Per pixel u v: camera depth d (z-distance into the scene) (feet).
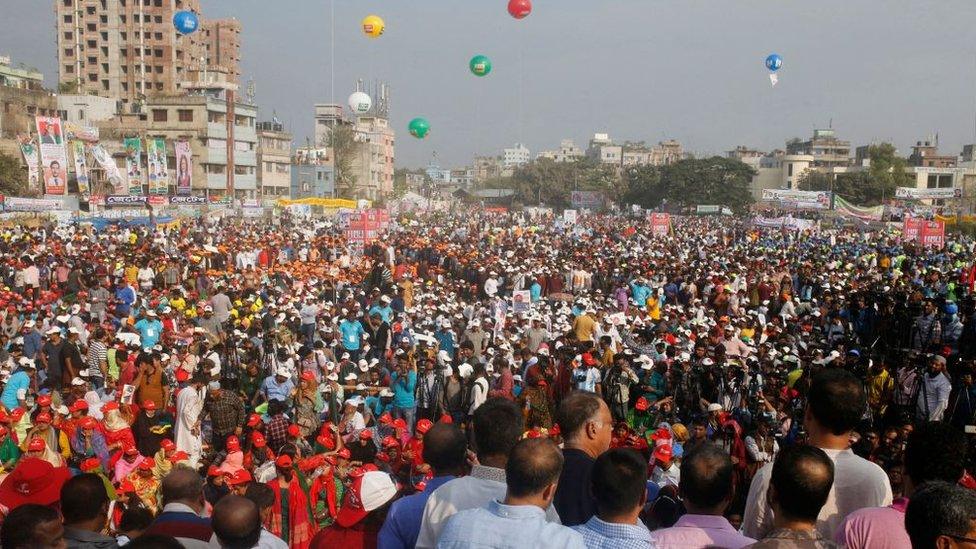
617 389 44.32
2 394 43.88
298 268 98.32
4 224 138.31
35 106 264.31
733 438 34.22
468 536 11.79
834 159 471.62
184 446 39.50
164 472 31.78
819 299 79.36
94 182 223.51
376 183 414.41
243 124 280.72
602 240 153.28
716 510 13.62
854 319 66.69
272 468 32.78
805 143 492.54
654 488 21.70
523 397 43.68
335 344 59.41
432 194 506.48
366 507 18.19
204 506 19.36
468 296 90.22
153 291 76.18
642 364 46.93
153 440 40.65
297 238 131.23
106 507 16.42
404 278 86.79
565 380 49.01
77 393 42.57
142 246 105.91
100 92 387.75
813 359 48.93
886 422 44.09
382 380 49.26
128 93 387.75
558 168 467.52
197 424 40.01
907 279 89.97
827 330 66.64
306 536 27.14
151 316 60.39
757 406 40.01
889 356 57.31
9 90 251.80
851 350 51.01
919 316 61.93
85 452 36.40
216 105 265.75
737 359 48.65
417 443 31.91
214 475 29.89
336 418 45.52
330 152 359.05
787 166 440.86
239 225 176.14
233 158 273.13
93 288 73.77
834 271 100.42
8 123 250.78
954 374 48.73
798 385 44.93
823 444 14.76
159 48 385.70
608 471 12.40
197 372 43.57
